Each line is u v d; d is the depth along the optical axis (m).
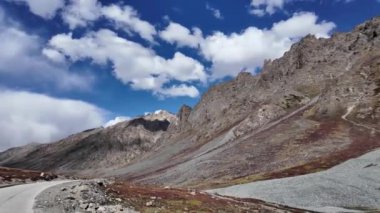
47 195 39.97
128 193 52.22
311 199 87.81
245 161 190.88
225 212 51.31
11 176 66.25
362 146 176.38
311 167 148.25
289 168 151.25
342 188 94.69
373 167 114.62
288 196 91.94
